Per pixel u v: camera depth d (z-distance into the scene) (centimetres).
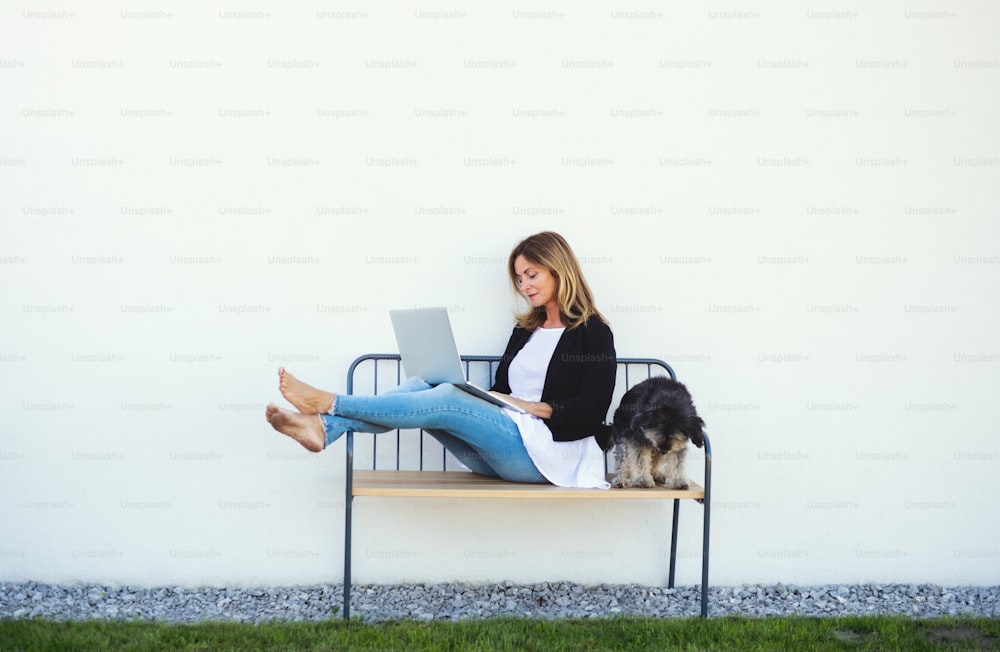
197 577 422
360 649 333
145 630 352
